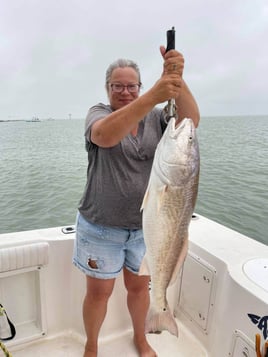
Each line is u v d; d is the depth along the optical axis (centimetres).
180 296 204
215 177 845
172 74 101
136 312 177
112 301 192
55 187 774
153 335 195
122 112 109
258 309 135
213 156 1188
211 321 177
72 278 186
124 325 199
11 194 720
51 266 181
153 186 110
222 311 161
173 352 183
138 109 105
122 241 152
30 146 1641
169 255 117
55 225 554
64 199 684
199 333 189
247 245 185
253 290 140
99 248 151
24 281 179
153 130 146
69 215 596
